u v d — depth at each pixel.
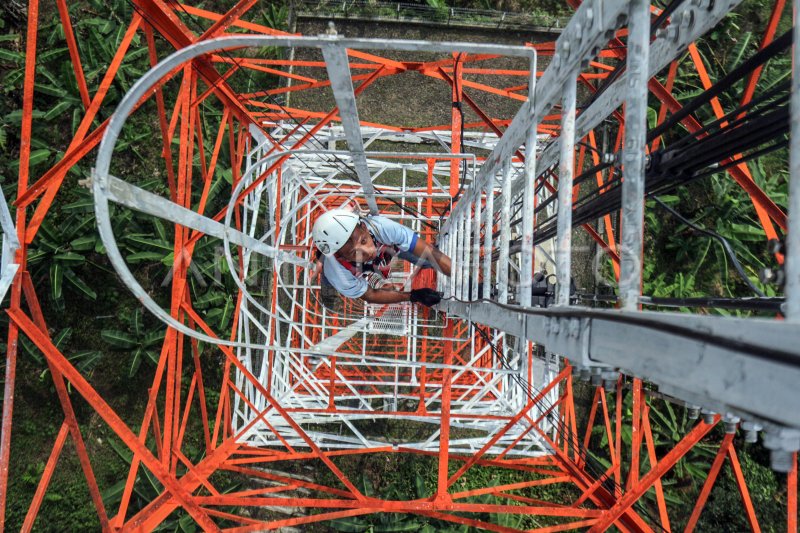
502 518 11.50
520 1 13.22
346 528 11.53
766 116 2.12
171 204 3.00
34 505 4.52
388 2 13.06
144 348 11.31
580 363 2.13
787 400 1.11
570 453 11.48
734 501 11.29
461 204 5.70
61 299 11.01
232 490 11.70
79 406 11.35
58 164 4.39
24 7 11.04
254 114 10.36
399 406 12.91
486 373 12.49
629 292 1.95
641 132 1.98
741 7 11.73
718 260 11.68
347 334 7.76
